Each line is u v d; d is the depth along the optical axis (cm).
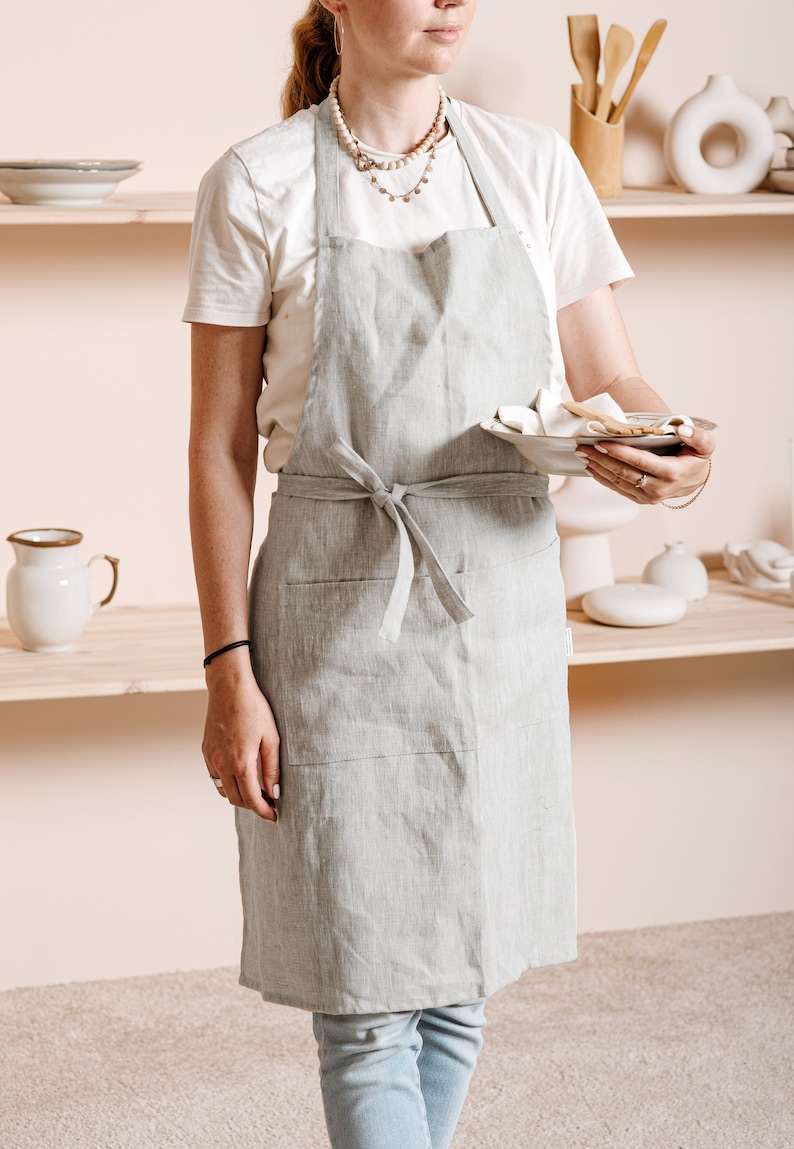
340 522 146
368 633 145
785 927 280
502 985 152
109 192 222
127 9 239
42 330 246
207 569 149
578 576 258
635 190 256
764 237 266
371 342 142
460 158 147
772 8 260
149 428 254
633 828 280
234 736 146
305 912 148
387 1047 149
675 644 234
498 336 144
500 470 147
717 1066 225
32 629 231
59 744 257
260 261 144
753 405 273
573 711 274
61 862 261
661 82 259
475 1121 210
